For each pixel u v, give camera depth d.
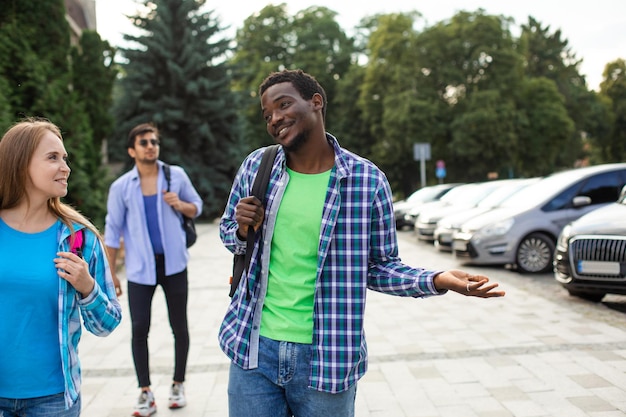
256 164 2.38
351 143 42.09
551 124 35.03
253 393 2.24
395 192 41.41
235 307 2.31
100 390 4.59
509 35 35.50
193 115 29.12
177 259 4.10
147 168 4.16
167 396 4.40
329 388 2.15
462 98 34.81
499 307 7.21
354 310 2.18
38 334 2.15
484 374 4.63
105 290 2.39
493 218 10.48
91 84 14.90
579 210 10.13
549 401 4.01
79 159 13.04
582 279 6.95
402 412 3.95
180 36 29.64
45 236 2.24
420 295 2.21
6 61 11.94
